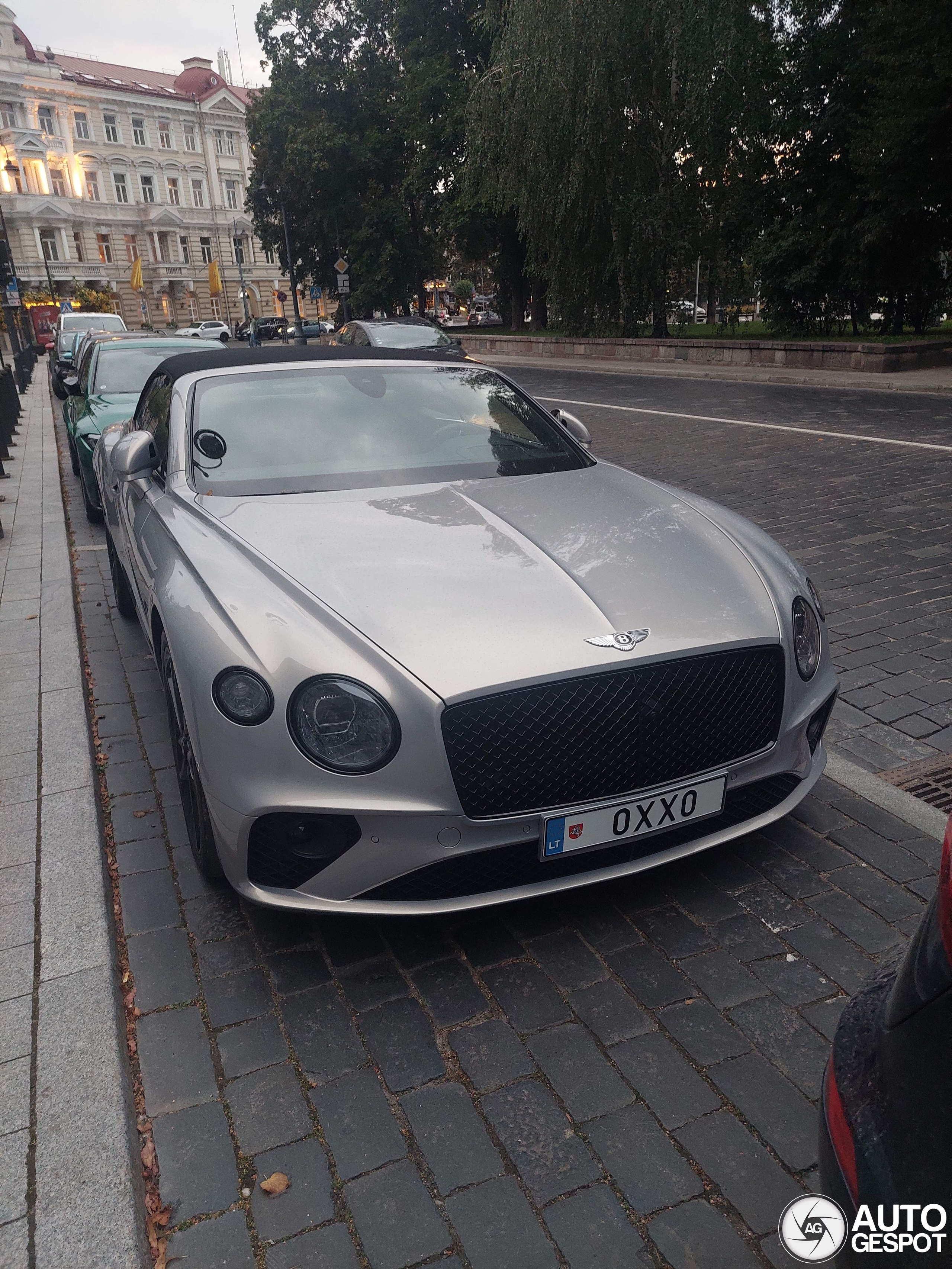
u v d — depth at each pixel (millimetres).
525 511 2900
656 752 2291
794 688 2504
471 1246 1677
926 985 1137
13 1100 1971
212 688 2229
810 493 7742
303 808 2150
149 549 3072
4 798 3203
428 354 4168
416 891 2264
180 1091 2033
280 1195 1781
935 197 18688
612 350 24875
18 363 24484
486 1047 2137
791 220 22219
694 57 19594
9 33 63875
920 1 16312
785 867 2779
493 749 2156
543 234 24750
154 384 4445
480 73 34156
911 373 17219
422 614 2281
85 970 2354
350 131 40406
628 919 2566
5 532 7344
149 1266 1645
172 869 2873
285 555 2555
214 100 74062
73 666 4371
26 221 65438
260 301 79625
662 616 2367
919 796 3164
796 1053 2098
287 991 2334
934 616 4793
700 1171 1813
